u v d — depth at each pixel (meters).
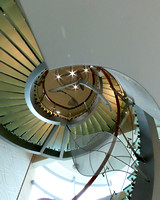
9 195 3.71
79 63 1.48
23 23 2.56
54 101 5.11
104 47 1.40
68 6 1.18
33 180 4.98
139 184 2.54
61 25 1.28
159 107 1.67
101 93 4.11
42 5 1.18
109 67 1.51
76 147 2.94
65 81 5.36
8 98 3.62
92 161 2.65
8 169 3.88
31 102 3.71
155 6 1.18
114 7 1.20
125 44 1.37
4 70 3.20
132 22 1.26
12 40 2.78
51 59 1.46
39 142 4.50
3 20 2.54
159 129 3.28
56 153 4.59
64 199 5.64
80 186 6.07
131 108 3.35
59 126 4.43
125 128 3.57
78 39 1.35
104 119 4.62
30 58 3.06
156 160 2.47
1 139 3.92
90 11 1.21
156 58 1.40
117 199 2.78
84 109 4.95
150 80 1.52
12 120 3.96
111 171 2.54
